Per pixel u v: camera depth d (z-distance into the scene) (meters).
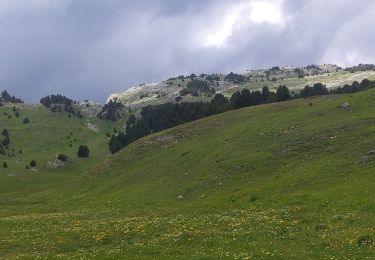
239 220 42.22
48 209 77.19
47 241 40.03
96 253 32.50
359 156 58.66
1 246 39.41
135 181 84.00
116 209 65.69
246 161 71.06
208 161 78.31
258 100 171.38
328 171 56.44
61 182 141.62
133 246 34.25
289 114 94.88
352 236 32.00
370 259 26.47
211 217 45.75
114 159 108.75
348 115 82.19
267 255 28.66
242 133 89.94
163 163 88.31
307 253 28.67
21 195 113.69
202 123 112.88
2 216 72.38
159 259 28.83
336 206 42.69
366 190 45.09
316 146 68.81
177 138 106.25
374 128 68.81
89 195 86.00
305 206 45.22
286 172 61.84
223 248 31.62
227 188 62.59
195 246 32.81
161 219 48.16
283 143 74.38
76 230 44.97
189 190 66.75
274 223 39.47
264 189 56.31
